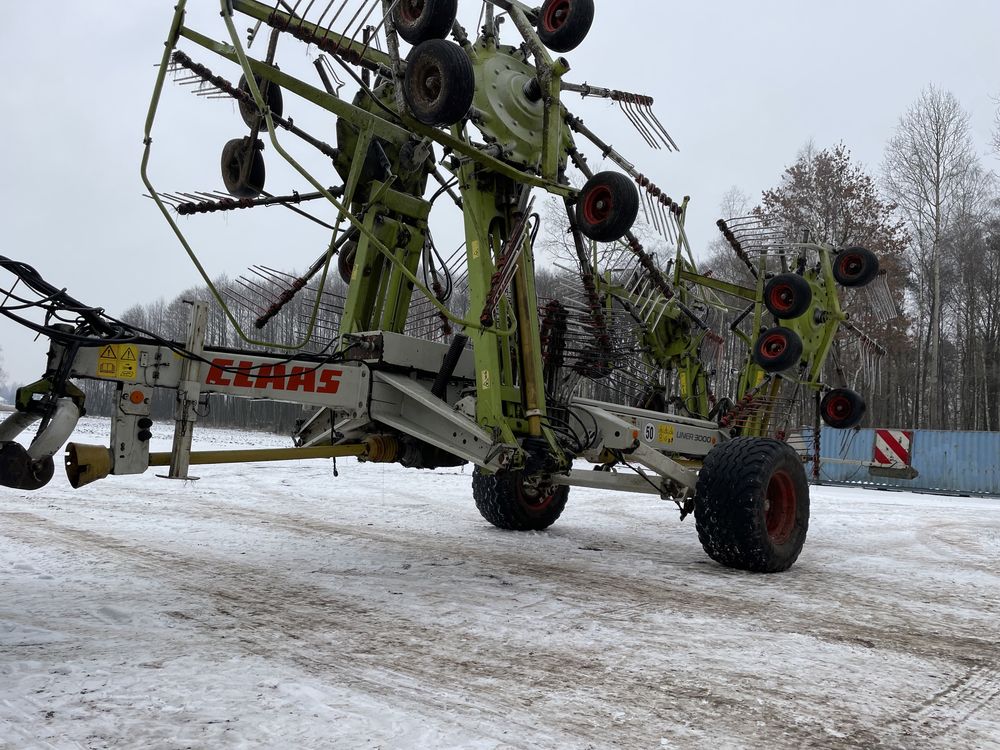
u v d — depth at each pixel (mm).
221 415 35250
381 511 8633
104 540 6086
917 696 3111
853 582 5566
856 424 8617
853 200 26406
